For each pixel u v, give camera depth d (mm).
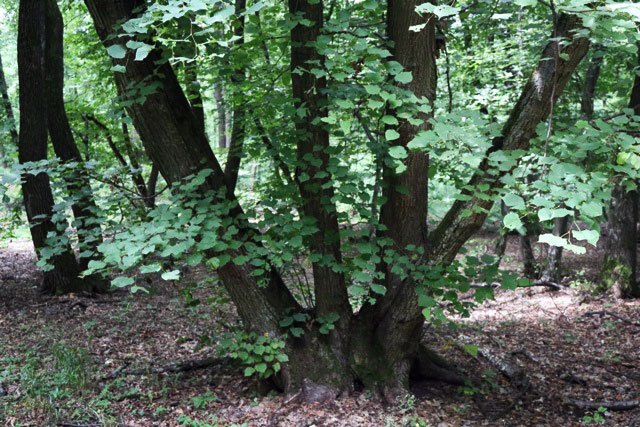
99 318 8133
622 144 3129
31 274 11375
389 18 4543
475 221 4414
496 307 9750
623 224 9906
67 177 4594
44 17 8547
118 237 3561
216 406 4922
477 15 6367
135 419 4637
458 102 8234
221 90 7625
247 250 4285
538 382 5797
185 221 3650
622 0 2961
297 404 4777
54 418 4539
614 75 10469
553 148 3350
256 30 4020
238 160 6508
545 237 2631
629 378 6008
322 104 4086
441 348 6742
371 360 5023
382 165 4633
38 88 8586
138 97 4082
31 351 6285
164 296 9766
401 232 4793
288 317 4812
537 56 7742
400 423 4539
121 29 4023
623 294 9859
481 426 4656
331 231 4699
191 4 2816
